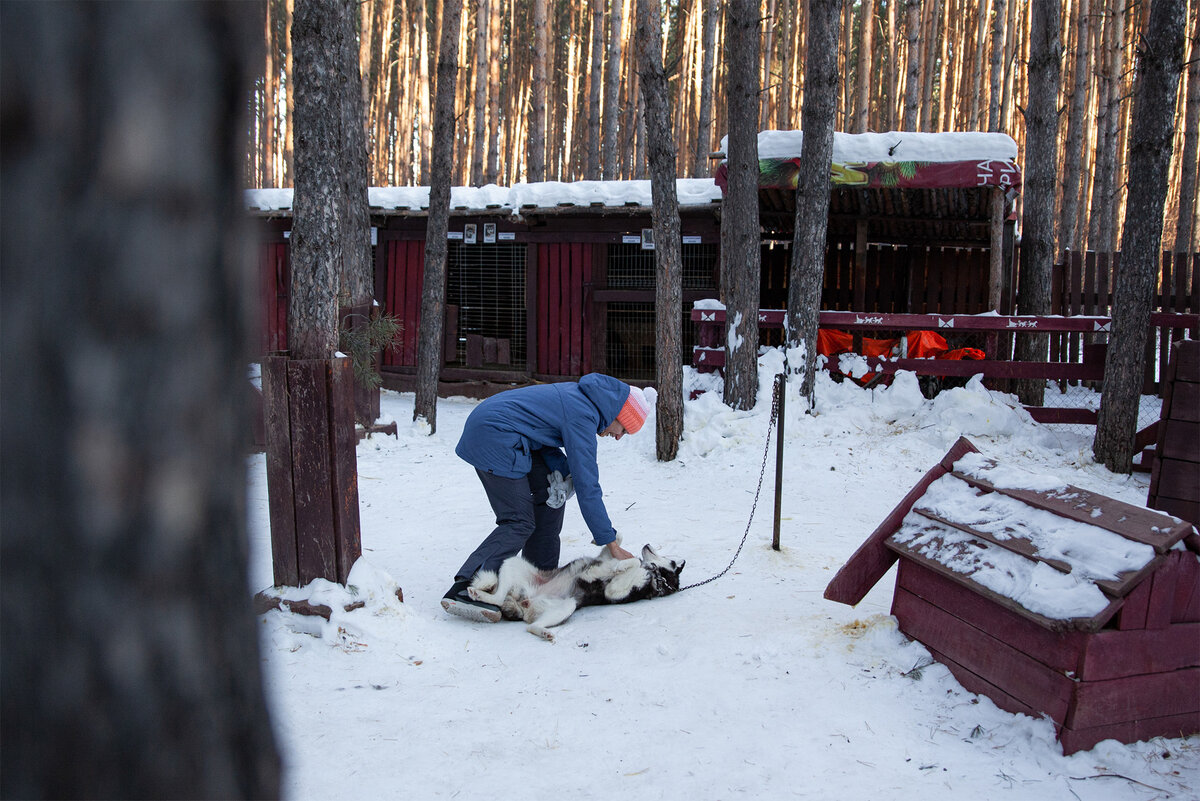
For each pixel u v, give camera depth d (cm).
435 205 986
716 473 812
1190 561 310
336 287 430
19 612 68
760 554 557
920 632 381
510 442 447
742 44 871
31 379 66
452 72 957
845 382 958
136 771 73
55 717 70
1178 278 1120
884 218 1130
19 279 65
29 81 63
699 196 1187
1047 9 1043
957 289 1126
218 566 77
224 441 76
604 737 323
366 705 350
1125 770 295
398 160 2973
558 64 3350
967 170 912
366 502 718
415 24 2939
